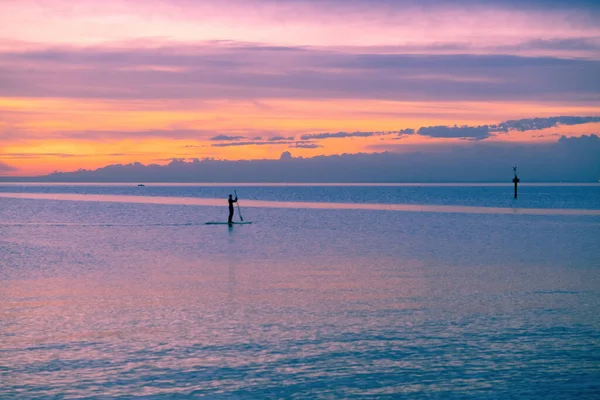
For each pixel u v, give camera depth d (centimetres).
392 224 6481
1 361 1639
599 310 2180
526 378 1517
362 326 1980
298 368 1592
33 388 1456
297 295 2458
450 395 1420
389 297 2417
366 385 1478
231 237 4981
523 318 2072
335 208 10612
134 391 1441
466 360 1648
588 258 3531
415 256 3666
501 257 3594
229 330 1934
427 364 1619
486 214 8344
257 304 2294
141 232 5481
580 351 1716
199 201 14500
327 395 1422
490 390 1446
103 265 3306
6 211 9538
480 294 2466
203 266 3259
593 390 1443
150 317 2092
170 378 1523
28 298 2398
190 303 2309
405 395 1420
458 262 3384
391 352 1716
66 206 11506
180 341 1817
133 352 1716
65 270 3127
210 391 1443
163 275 2956
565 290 2544
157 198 16975
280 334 1892
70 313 2148
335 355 1691
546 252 3838
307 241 4641
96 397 1405
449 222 6762
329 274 2972
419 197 17812
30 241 4647
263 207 11088
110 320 2052
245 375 1543
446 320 2052
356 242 4547
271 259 3550
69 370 1573
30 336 1866
